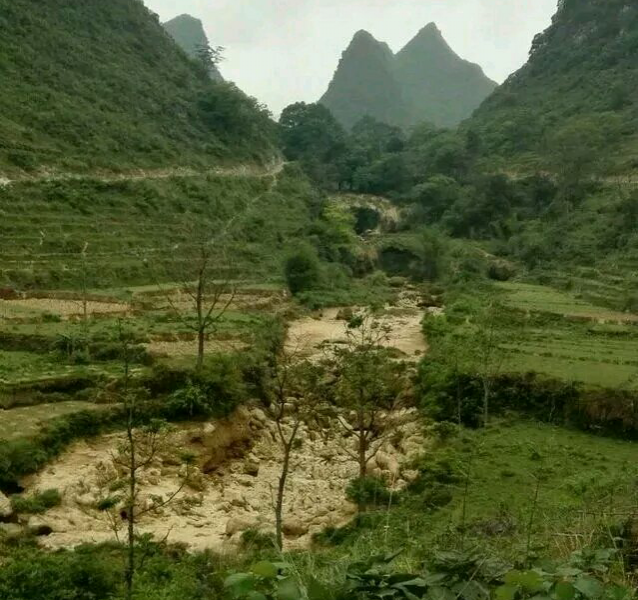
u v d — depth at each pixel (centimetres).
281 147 11031
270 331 3869
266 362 3362
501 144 10550
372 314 4788
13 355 3011
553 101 11494
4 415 2433
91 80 7825
